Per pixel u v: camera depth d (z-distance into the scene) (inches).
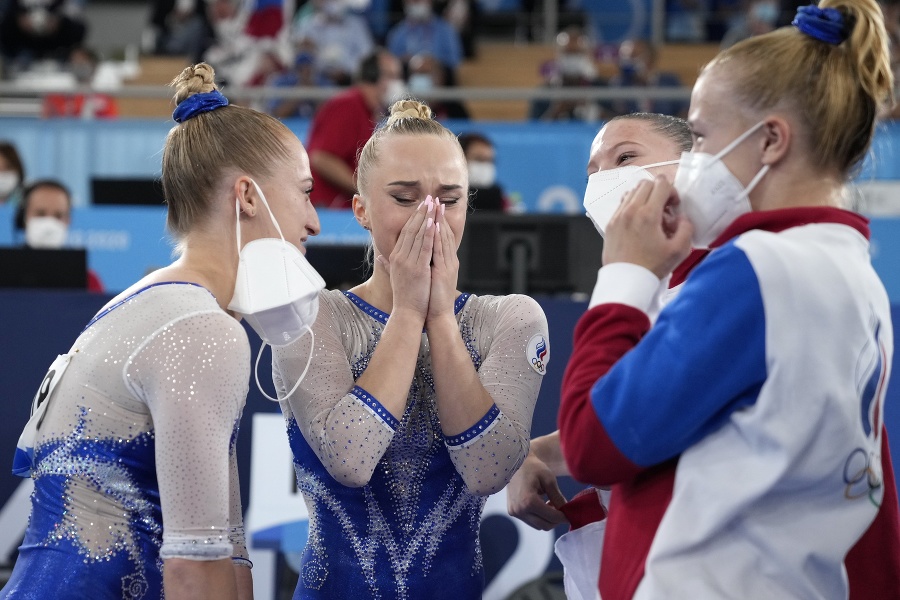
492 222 236.4
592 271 235.8
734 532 89.4
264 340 113.0
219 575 98.0
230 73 602.5
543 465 133.6
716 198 94.3
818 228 91.3
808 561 89.3
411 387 122.5
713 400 87.0
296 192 112.2
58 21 693.3
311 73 497.0
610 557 95.5
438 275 118.4
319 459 119.9
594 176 120.4
